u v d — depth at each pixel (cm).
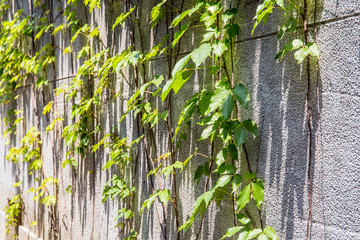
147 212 265
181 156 235
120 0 284
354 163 147
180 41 232
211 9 193
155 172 234
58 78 376
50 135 396
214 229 211
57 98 379
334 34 153
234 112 196
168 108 243
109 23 299
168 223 246
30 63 381
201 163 220
